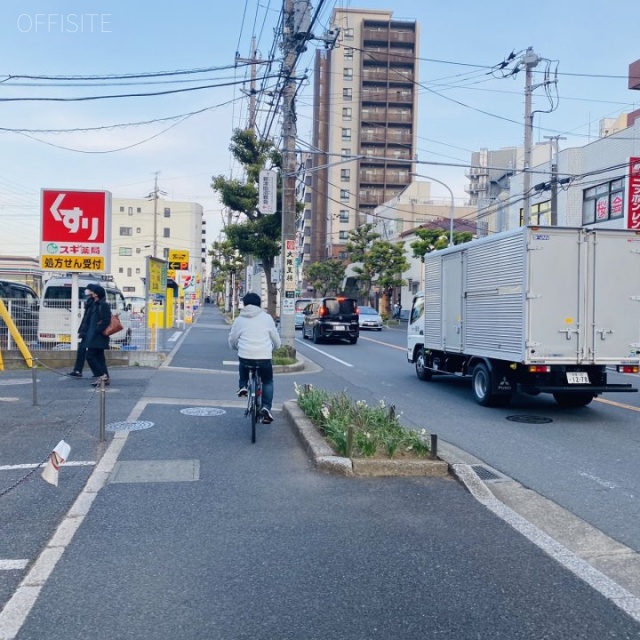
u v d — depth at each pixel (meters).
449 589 4.29
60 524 5.42
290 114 18.36
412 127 82.81
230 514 5.69
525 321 10.41
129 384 13.30
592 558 4.99
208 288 139.75
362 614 3.94
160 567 4.59
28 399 11.30
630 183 23.89
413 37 81.50
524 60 25.27
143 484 6.54
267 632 3.72
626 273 10.73
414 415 11.03
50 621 3.82
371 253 49.69
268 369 8.69
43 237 15.73
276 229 25.91
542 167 35.38
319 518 5.61
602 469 7.57
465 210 65.62
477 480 6.61
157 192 69.19
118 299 20.20
